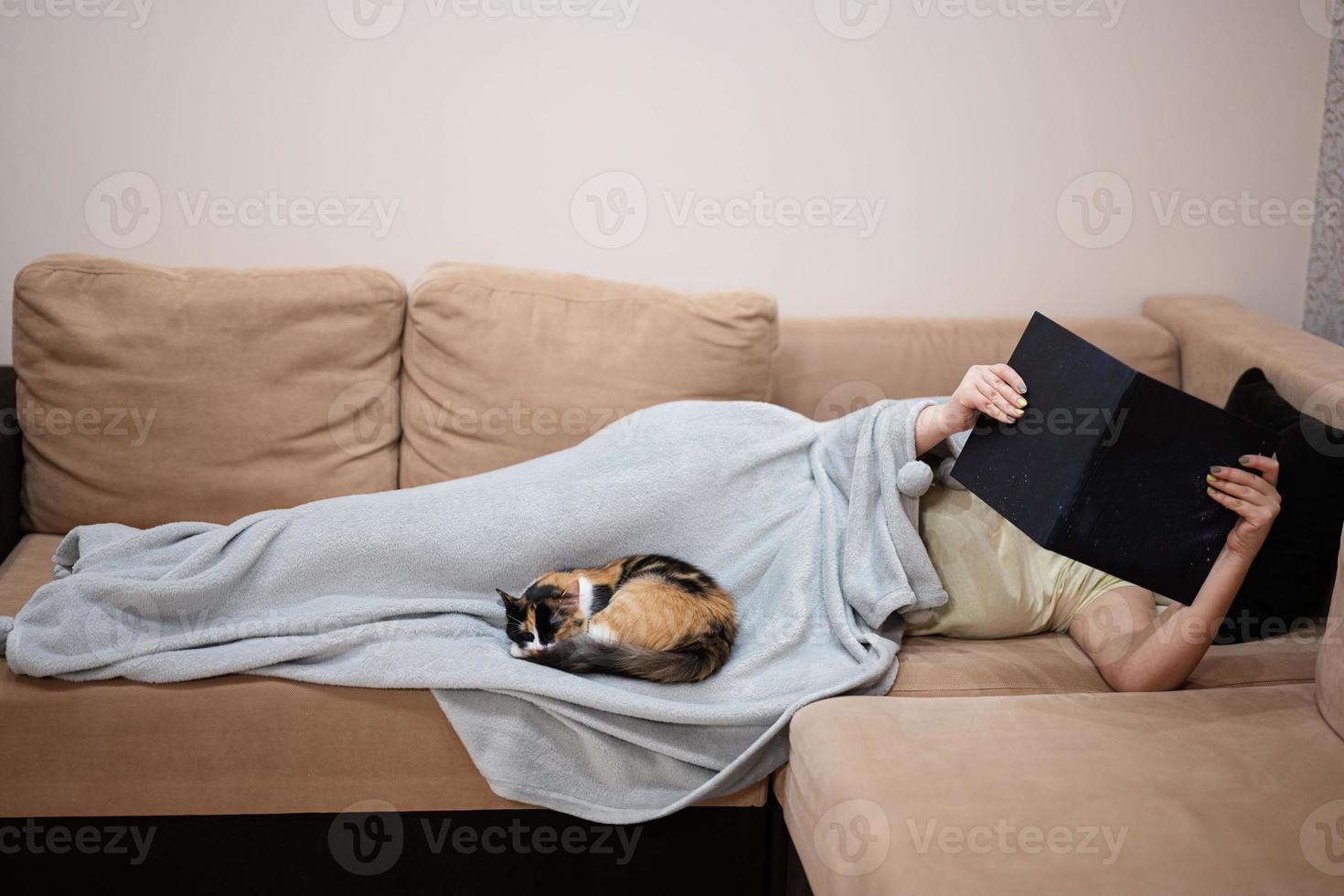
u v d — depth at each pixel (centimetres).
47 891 155
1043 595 169
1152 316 230
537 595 155
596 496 168
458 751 151
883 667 152
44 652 149
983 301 234
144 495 192
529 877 156
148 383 190
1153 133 226
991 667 158
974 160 226
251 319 192
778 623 161
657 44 216
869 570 163
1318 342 197
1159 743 135
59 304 189
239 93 214
